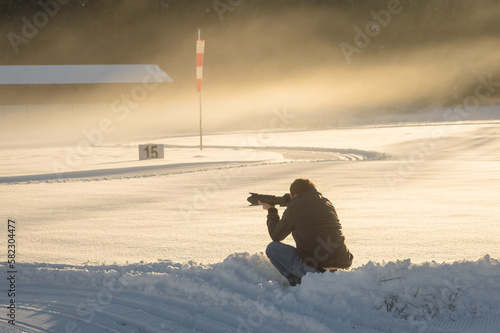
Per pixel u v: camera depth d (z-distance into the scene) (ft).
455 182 139.23
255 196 50.29
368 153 263.29
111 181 156.66
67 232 79.15
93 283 49.14
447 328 37.27
